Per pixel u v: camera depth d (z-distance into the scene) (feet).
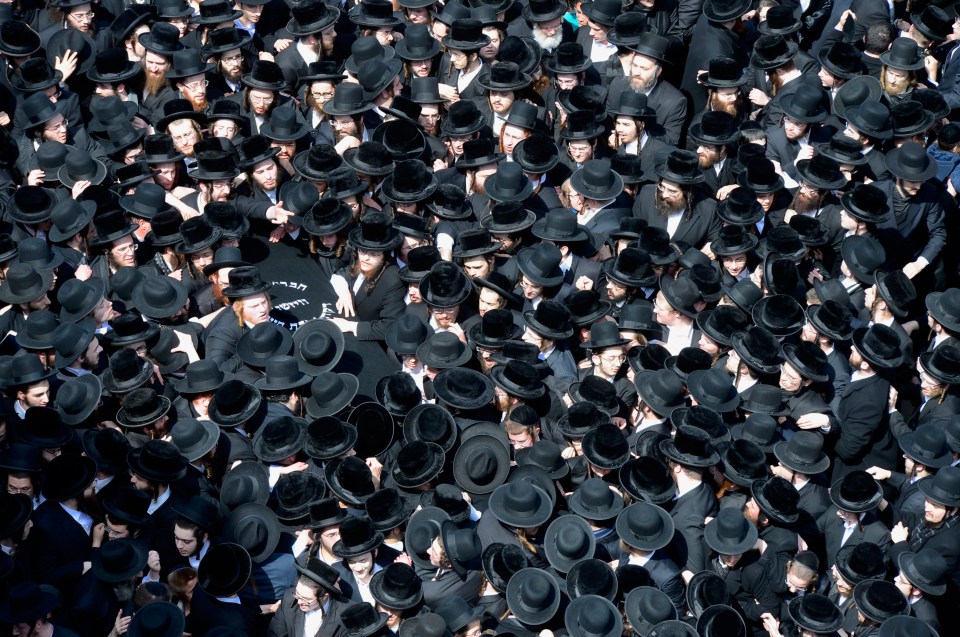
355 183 42.65
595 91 45.93
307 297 42.14
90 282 39.58
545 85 48.19
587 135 44.06
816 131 45.27
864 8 50.65
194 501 32.76
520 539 32.24
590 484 32.71
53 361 37.47
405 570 30.53
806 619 30.99
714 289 39.40
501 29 49.98
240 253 40.55
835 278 41.34
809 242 41.34
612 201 42.98
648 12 51.47
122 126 45.52
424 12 51.80
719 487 34.04
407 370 38.04
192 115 44.73
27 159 46.01
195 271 40.91
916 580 31.68
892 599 30.89
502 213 41.39
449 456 35.22
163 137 44.06
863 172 44.86
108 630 31.53
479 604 31.27
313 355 37.58
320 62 47.39
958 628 34.04
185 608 31.68
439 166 45.96
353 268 41.01
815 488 34.45
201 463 34.91
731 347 37.40
